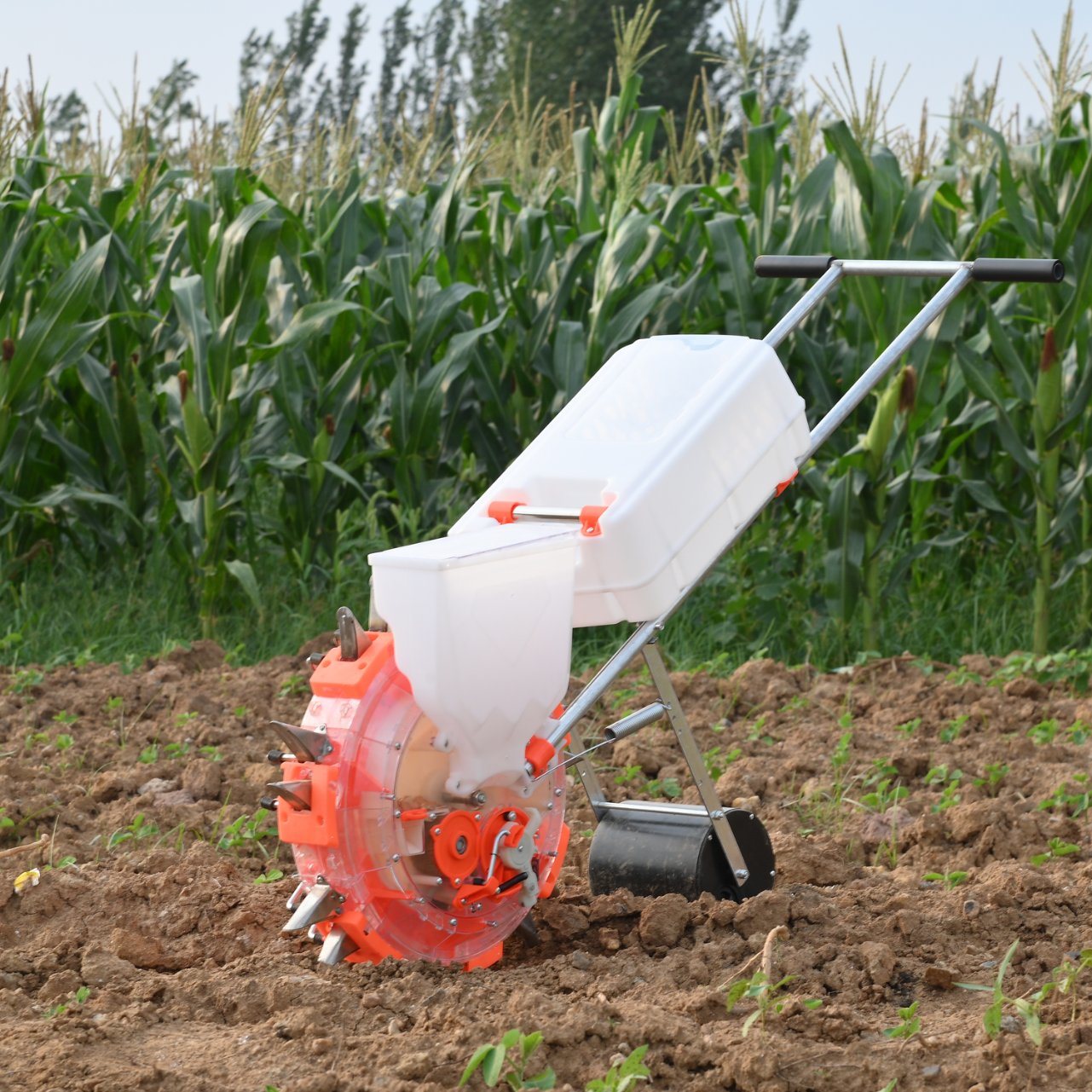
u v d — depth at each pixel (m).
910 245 6.55
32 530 7.73
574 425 3.27
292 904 2.95
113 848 4.01
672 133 9.23
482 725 2.78
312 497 7.37
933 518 8.16
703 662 6.38
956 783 4.58
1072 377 6.93
